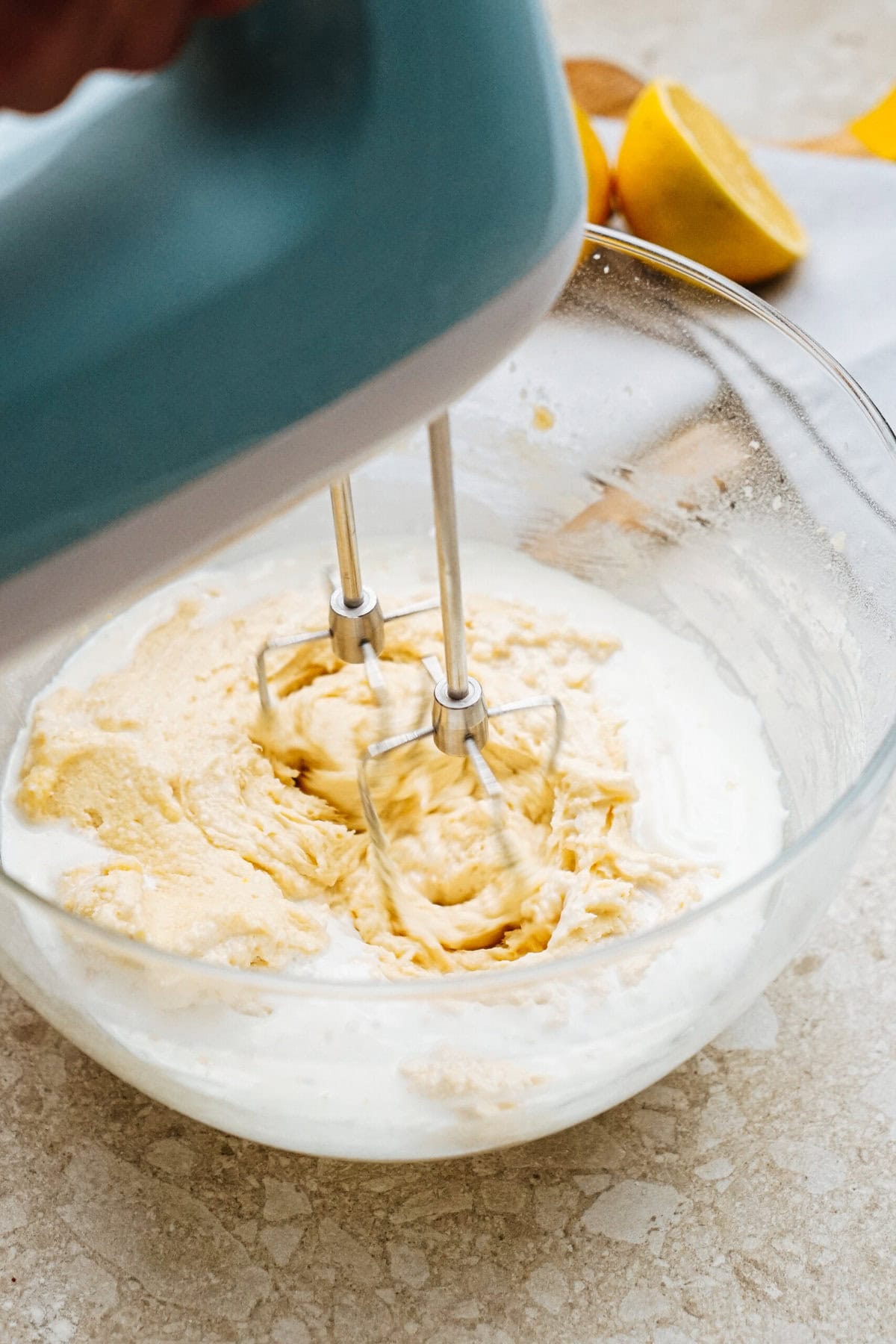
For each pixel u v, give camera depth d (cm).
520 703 64
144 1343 59
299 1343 59
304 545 73
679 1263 61
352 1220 61
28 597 50
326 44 48
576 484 72
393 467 73
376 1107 58
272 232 48
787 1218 61
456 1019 59
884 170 83
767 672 69
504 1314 60
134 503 49
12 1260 61
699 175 76
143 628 70
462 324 50
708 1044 64
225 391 49
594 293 68
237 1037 59
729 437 68
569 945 62
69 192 48
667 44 102
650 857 64
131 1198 62
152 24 46
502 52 48
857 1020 65
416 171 48
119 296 48
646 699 69
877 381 76
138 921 61
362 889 64
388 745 61
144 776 64
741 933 58
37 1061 64
